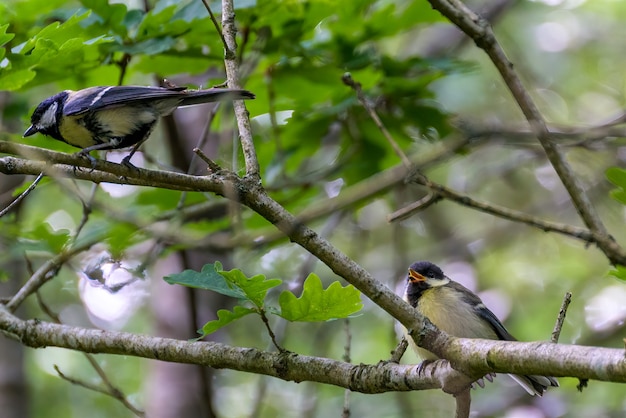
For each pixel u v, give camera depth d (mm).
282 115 13680
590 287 17531
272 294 13922
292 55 10195
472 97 17391
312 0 9914
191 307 12977
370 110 8617
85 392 17328
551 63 19172
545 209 18094
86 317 17641
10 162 7430
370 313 17328
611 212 16016
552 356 5145
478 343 5715
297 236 6379
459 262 18109
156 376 13391
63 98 8898
